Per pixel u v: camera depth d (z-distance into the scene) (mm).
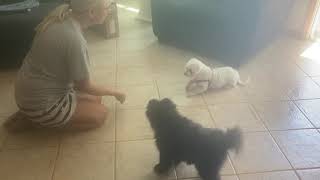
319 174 1592
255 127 1892
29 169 1642
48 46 1588
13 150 1754
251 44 2377
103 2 1648
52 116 1711
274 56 2654
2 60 2441
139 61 2588
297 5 2873
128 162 1666
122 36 3021
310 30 2867
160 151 1522
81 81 1723
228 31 2387
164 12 2646
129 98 2141
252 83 2303
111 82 2316
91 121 1845
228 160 1667
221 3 2326
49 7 2500
